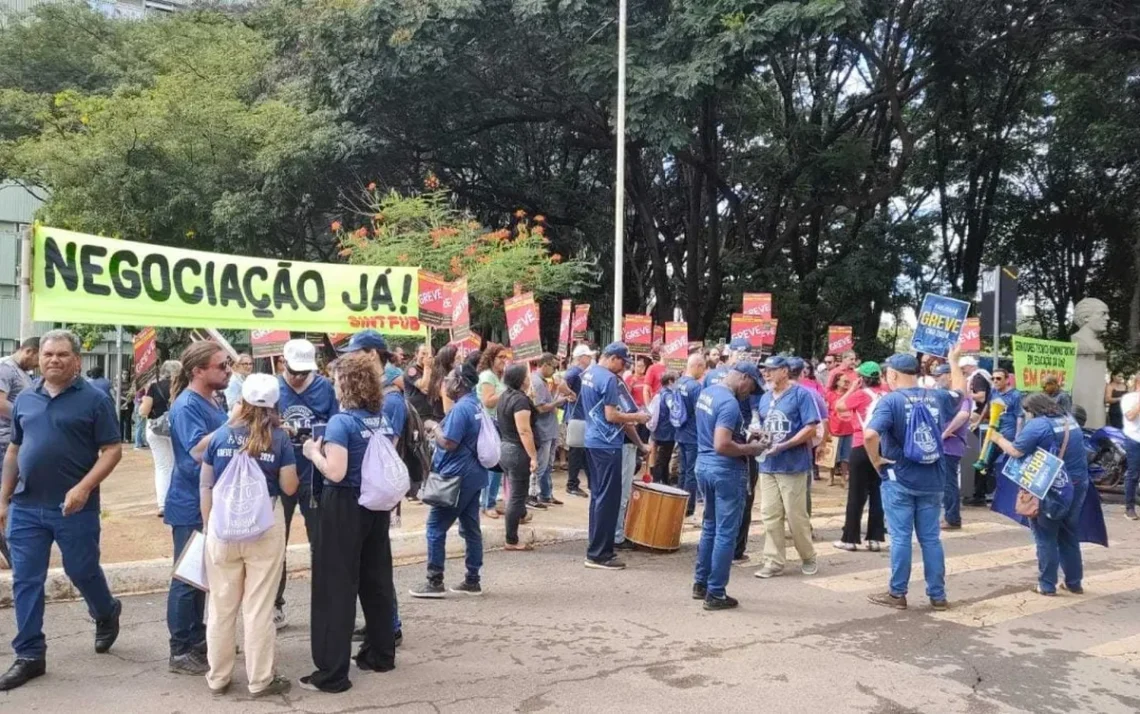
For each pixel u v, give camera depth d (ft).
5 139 89.25
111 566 23.41
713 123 80.07
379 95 67.05
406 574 26.04
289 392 20.58
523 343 37.86
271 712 15.49
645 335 52.75
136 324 24.80
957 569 28.02
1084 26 75.15
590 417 27.20
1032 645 20.06
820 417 26.43
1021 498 24.54
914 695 16.79
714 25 60.54
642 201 85.25
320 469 16.48
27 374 24.56
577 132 83.25
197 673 17.28
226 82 77.56
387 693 16.51
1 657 18.16
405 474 17.04
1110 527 37.93
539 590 24.40
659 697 16.48
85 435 17.22
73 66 101.65
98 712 15.37
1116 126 91.76
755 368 24.38
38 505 16.93
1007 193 106.83
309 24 67.46
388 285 29.91
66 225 72.95
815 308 91.09
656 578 25.99
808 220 98.22
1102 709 16.24
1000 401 35.99
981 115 96.84
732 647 19.52
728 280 93.20
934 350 34.06
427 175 76.43
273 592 16.39
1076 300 111.75
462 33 65.92
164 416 32.17
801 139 85.87
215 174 71.05
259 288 27.40
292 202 71.26
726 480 22.36
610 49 63.52
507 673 17.67
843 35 64.08
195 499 17.62
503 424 29.27
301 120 68.49
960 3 73.41
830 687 17.11
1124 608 23.39
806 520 26.61
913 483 22.94
